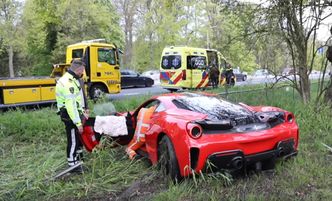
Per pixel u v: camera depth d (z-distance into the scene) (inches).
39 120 321.7
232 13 411.2
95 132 219.8
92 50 531.8
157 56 1679.4
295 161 201.6
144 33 1628.9
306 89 395.2
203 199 159.0
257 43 407.8
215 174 171.8
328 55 368.8
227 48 451.5
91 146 221.0
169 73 729.0
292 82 403.5
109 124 220.8
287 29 383.9
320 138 263.1
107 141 221.5
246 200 154.8
